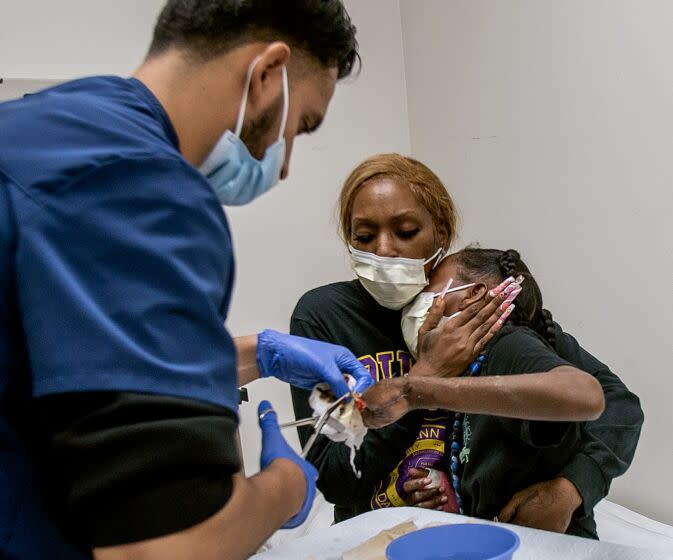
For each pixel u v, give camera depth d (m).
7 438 0.62
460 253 1.48
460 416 1.37
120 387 0.57
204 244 0.65
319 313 1.57
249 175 0.83
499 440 1.29
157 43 0.78
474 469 1.32
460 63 2.64
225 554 0.60
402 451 1.42
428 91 2.84
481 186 2.61
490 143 2.53
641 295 1.98
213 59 0.75
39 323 0.59
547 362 1.19
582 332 2.21
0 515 0.61
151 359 0.59
